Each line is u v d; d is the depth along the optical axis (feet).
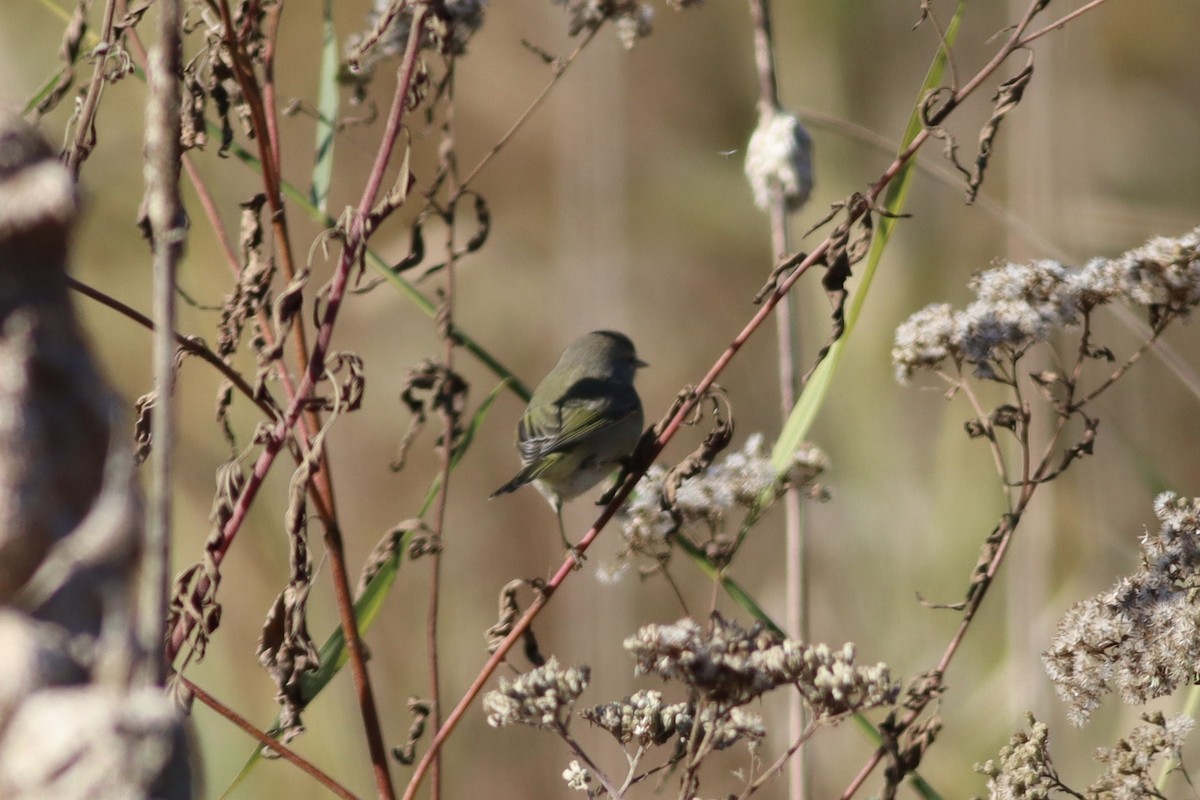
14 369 7.42
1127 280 17.84
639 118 50.11
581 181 43.98
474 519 43.06
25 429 7.36
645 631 15.85
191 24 18.47
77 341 7.77
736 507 19.34
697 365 48.80
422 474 42.63
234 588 24.39
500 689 17.06
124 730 6.93
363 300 41.24
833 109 41.16
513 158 47.67
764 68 24.18
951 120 43.47
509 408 45.75
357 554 40.55
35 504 7.34
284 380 16.98
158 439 8.54
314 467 15.02
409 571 40.22
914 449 35.60
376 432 42.80
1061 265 18.58
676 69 50.70
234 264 18.33
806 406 20.21
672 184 49.37
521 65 47.32
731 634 16.62
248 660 24.20
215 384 26.14
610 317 44.65
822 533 35.22
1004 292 18.12
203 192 18.56
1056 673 16.84
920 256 39.34
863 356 36.55
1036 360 29.55
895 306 37.17
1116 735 25.68
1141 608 16.56
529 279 47.24
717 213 49.44
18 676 7.02
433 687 18.17
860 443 35.81
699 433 47.21
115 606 7.47
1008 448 31.27
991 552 17.94
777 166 23.48
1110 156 50.39
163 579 7.73
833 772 30.12
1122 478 33.55
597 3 22.12
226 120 18.13
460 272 43.57
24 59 30.32
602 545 38.55
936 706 17.35
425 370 19.98
